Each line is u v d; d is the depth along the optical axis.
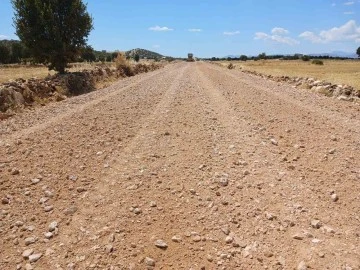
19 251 4.29
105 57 96.81
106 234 4.62
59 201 5.55
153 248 4.34
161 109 12.99
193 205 5.41
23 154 7.67
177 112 12.42
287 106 13.27
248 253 4.21
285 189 5.91
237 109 12.88
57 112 12.44
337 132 9.30
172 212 5.20
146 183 6.21
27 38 21.92
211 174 6.62
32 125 10.44
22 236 4.60
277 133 9.38
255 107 13.20
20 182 6.22
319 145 8.22
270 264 4.01
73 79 20.47
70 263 4.02
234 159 7.42
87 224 4.87
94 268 3.96
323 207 5.28
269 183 6.16
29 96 14.77
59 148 8.10
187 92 18.12
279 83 23.20
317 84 19.34
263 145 8.34
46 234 4.59
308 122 10.49
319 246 4.31
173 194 5.79
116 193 5.81
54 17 22.05
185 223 4.89
